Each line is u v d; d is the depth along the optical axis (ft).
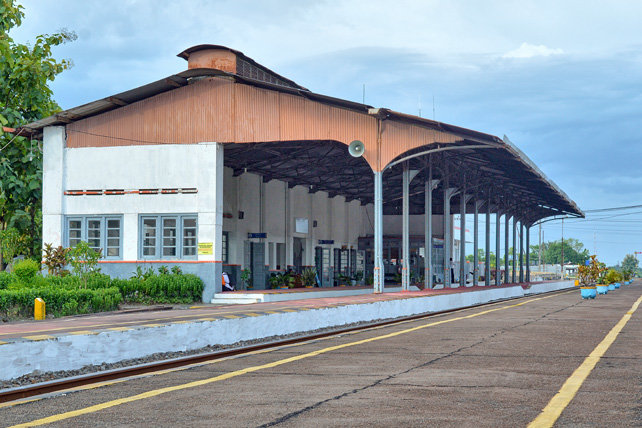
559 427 21.67
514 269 223.10
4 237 117.08
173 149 108.27
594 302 120.47
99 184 110.01
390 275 210.79
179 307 95.71
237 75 105.70
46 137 112.16
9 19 131.64
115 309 87.40
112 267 108.27
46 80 138.10
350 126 107.14
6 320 70.18
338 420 23.30
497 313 87.81
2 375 33.58
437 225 219.00
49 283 90.22
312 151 133.08
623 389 28.81
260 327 56.24
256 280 144.46
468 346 47.16
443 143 107.76
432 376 33.32
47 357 36.29
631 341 49.49
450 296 109.29
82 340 38.58
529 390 28.84
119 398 28.99
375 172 106.83
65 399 29.35
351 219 200.64
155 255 107.24
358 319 75.00
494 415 23.73
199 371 37.55
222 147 109.40
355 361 40.01
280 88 106.11
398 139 106.42
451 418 23.34
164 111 109.60
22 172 129.49
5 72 133.08
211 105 108.58
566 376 32.63
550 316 80.02
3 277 87.86
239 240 137.49
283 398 27.86
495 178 164.96
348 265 199.62
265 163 137.39
